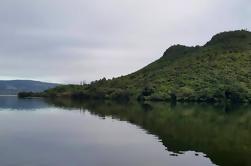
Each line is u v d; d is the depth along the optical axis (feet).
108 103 627.46
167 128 257.96
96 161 151.33
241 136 220.64
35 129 252.83
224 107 505.25
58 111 427.33
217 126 270.26
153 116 350.23
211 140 204.33
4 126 266.98
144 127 264.52
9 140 200.85
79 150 173.78
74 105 556.10
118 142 197.67
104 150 174.40
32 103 626.23
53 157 156.87
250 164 148.25
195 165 145.59
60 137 215.51
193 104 594.24
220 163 149.07
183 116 349.41
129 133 232.94
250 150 175.52
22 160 150.00
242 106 536.83
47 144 189.57
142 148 180.04
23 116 357.41
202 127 263.49
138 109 454.40
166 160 153.79
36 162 147.02
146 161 152.05
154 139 208.03
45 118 337.72
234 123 291.79
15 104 586.86
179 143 194.59
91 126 272.51
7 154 161.17
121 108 475.72
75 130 248.93
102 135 224.53
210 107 501.56
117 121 307.99
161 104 587.27
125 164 147.13
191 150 174.91
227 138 212.23
